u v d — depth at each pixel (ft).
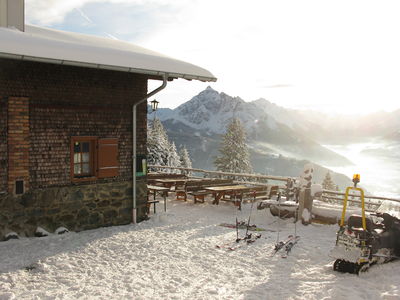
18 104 26.43
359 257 20.20
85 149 30.83
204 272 21.27
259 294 17.95
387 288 18.10
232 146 145.18
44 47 24.09
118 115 32.01
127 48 32.76
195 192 42.57
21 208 27.02
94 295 17.49
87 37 34.24
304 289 18.56
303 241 27.86
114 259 23.09
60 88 28.48
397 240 22.97
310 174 33.37
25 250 24.43
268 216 35.94
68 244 25.95
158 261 22.93
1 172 26.20
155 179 48.49
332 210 33.12
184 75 30.50
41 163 27.78
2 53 22.06
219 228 31.89
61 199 28.86
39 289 18.20
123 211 32.68
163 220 34.17
